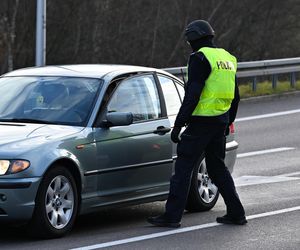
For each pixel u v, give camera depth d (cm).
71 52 9944
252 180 3397
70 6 9831
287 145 4406
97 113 2423
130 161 2477
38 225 2205
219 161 2497
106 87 2500
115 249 2138
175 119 2558
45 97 2494
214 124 2425
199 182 2722
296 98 6475
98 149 2370
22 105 2483
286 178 3456
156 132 2575
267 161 3925
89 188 2348
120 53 10238
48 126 2362
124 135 2459
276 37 10962
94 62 10075
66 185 2275
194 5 10825
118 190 2447
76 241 2228
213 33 2441
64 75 2577
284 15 10881
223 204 2914
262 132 4841
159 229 2420
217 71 2402
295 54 11006
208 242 2245
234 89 2480
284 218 2598
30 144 2214
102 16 10056
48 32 9812
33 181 2164
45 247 2144
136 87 2611
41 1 5700
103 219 2627
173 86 2788
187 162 2438
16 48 9619
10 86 2577
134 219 2631
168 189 2625
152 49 10444
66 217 2280
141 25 10400
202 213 2722
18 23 9638
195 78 2380
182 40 10706
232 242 2247
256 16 10906
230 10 10888
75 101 2461
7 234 2327
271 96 6425
